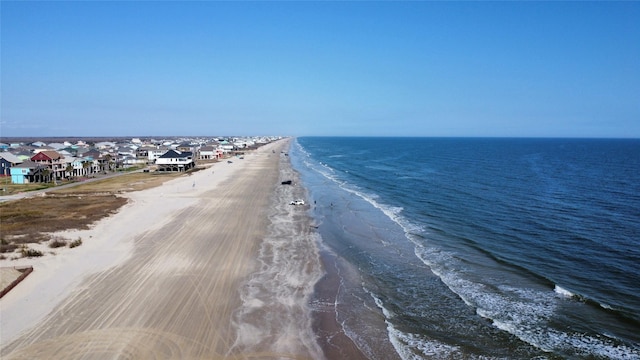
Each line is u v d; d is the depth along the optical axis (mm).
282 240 36375
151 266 29078
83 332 19781
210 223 42312
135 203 52375
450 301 23547
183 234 37812
